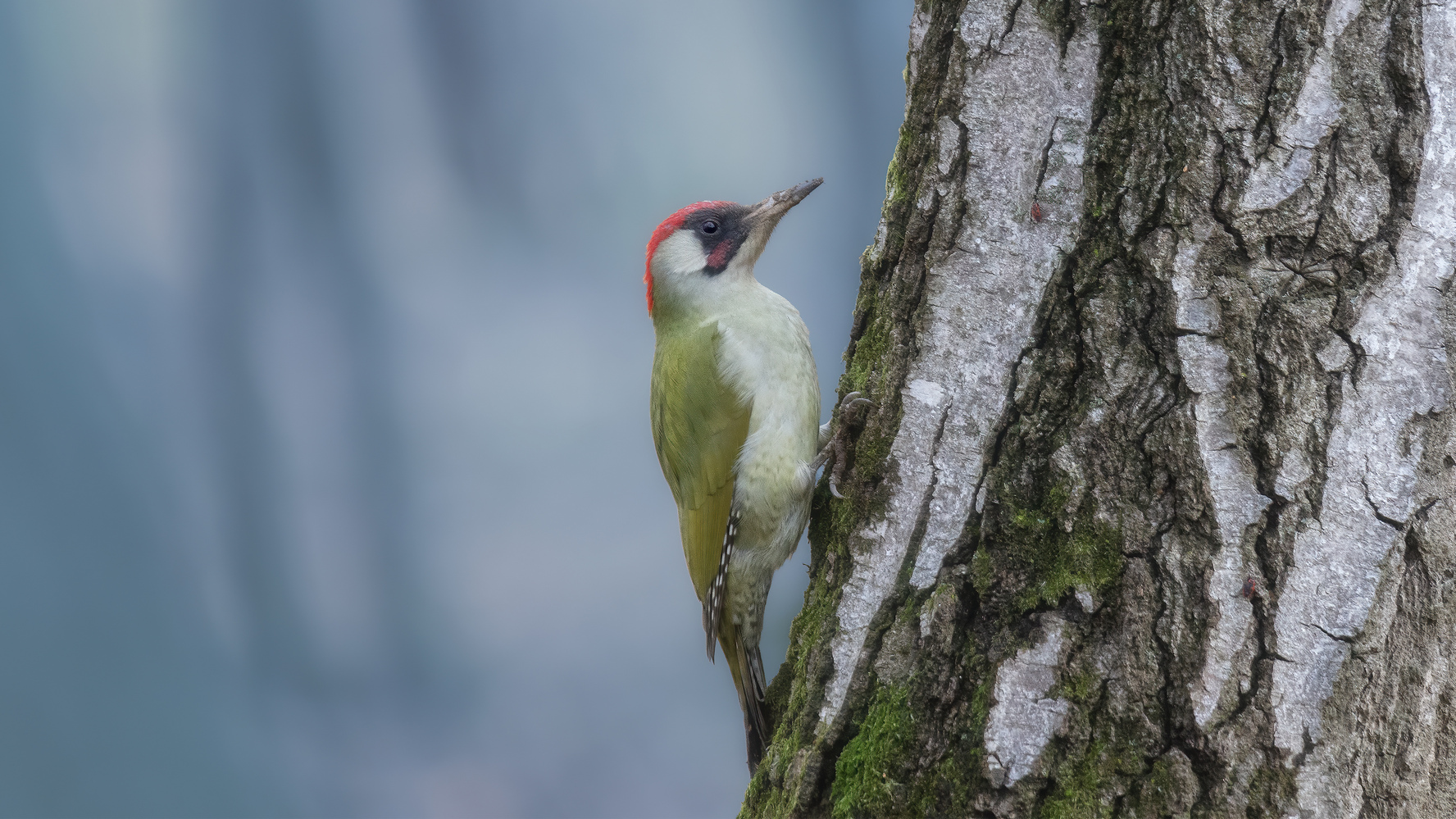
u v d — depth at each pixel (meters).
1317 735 3.18
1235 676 3.22
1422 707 3.27
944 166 3.85
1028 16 3.69
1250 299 3.32
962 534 3.71
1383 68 3.26
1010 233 3.71
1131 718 3.30
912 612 3.74
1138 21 3.50
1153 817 3.24
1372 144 3.26
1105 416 3.48
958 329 3.79
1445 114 3.23
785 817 3.85
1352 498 3.23
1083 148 3.61
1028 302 3.68
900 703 3.66
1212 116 3.37
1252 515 3.27
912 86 4.12
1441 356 3.22
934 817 3.51
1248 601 3.24
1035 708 3.42
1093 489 3.47
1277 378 3.29
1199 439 3.33
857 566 3.93
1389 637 3.21
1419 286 3.23
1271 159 3.31
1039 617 3.48
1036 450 3.62
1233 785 3.19
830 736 3.79
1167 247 3.41
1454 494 3.23
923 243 3.93
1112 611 3.38
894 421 3.93
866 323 4.42
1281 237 3.30
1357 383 3.24
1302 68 3.29
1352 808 3.18
